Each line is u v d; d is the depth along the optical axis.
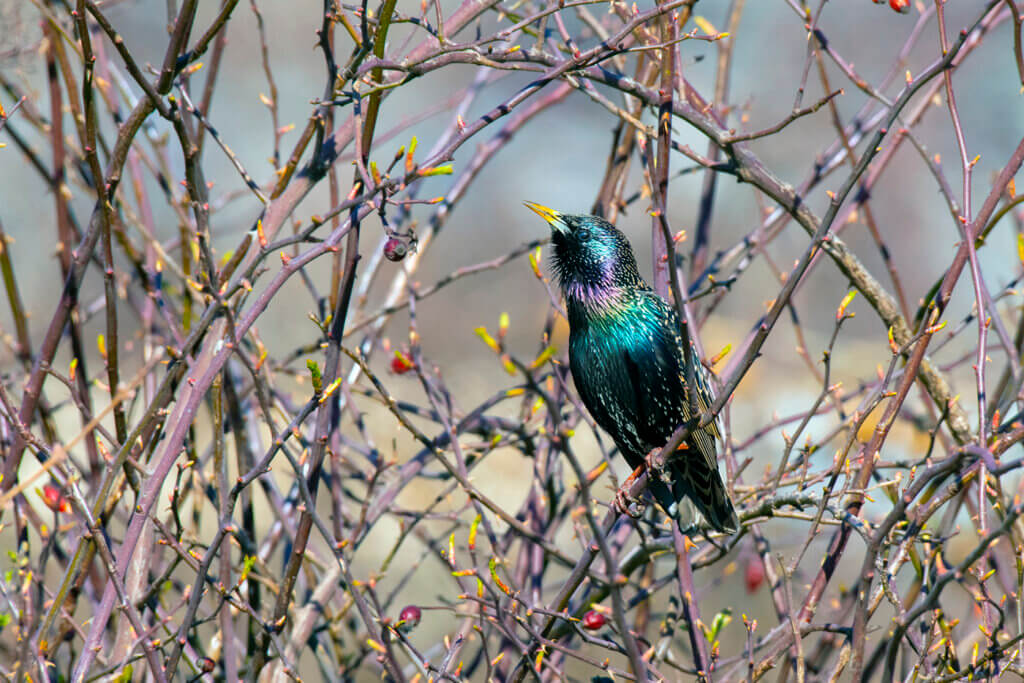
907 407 10.16
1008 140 25.00
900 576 9.95
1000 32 24.38
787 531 11.62
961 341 15.37
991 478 5.77
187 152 5.71
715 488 7.01
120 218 7.43
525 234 27.03
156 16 22.53
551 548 6.03
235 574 7.36
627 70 9.87
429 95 24.83
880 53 25.39
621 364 7.47
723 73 9.05
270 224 6.07
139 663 7.14
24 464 9.99
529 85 5.73
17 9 7.41
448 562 5.89
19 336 7.25
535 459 7.81
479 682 9.37
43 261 20.09
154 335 8.05
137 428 5.38
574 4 5.75
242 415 7.74
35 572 6.70
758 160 7.24
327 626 7.17
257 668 5.82
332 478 7.05
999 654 5.46
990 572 5.54
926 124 25.06
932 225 24.61
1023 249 5.85
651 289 7.76
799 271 5.16
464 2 6.39
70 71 6.77
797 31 26.06
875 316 21.06
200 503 7.77
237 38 22.88
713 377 7.01
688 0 5.75
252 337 7.77
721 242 24.22
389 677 6.99
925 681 5.55
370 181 5.39
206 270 5.87
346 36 19.55
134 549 5.68
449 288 23.47
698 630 6.32
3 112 6.08
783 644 6.22
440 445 7.71
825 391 6.00
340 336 5.64
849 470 5.80
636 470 7.62
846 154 8.29
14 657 6.06
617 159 8.32
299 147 6.13
